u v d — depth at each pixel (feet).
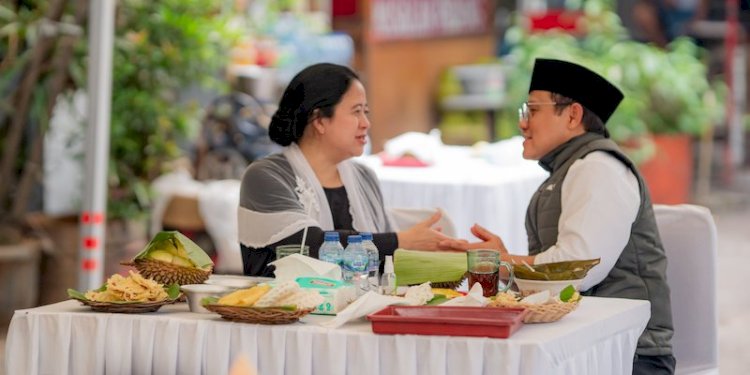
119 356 15.64
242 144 41.32
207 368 15.25
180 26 36.65
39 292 35.14
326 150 20.36
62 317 15.81
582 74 19.54
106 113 27.50
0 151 36.04
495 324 14.03
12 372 16.02
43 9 35.32
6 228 34.53
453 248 19.29
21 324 16.01
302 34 46.11
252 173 19.97
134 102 36.35
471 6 57.88
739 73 66.80
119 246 36.47
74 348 15.80
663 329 18.84
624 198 18.70
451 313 14.75
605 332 15.74
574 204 18.81
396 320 14.32
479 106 54.54
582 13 54.80
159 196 37.73
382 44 52.08
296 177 20.04
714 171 66.90
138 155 37.35
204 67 37.96
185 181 38.86
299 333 14.75
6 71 34.86
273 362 14.87
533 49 53.57
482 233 19.27
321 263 16.58
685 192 52.24
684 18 63.77
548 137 19.80
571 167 19.24
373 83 51.75
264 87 43.83
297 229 19.24
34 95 34.99
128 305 15.89
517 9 62.39
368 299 15.21
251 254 19.70
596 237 18.45
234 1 38.86
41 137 34.78
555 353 14.24
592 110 19.70
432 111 55.16
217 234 37.47
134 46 36.40
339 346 14.57
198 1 37.37
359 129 20.29
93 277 27.45
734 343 33.14
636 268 19.03
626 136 50.88
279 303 15.11
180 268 17.15
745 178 67.62
